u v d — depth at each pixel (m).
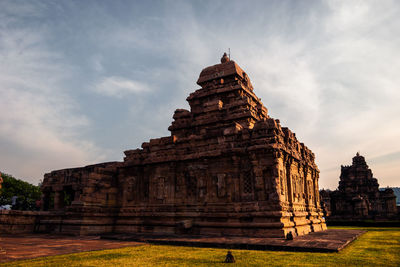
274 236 22.41
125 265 13.09
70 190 41.97
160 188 29.80
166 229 28.14
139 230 29.81
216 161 27.20
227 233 24.67
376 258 14.52
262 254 16.02
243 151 25.61
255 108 33.78
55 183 41.81
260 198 24.12
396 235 28.78
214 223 25.50
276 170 23.97
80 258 15.00
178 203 28.53
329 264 13.04
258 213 23.53
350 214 73.25
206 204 26.78
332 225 55.78
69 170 41.19
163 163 30.28
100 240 23.92
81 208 30.02
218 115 31.98
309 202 32.56
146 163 31.14
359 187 83.62
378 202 80.75
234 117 30.30
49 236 27.84
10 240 23.94
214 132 28.34
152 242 21.70
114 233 30.08
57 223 31.22
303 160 33.03
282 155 25.48
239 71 35.75
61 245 20.50
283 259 14.35
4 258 15.02
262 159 24.75
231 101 33.72
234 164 25.94
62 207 40.72
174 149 30.12
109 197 32.78
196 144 29.33
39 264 13.36
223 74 35.47
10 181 65.25
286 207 24.22
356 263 13.23
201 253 16.56
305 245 17.78
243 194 25.17
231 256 13.82
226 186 26.22
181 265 13.02
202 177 27.70
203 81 36.72
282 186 24.45
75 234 29.03
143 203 30.61
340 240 20.89
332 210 76.69
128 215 31.05
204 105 33.53
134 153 33.00
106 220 31.64
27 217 32.31
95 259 14.66
